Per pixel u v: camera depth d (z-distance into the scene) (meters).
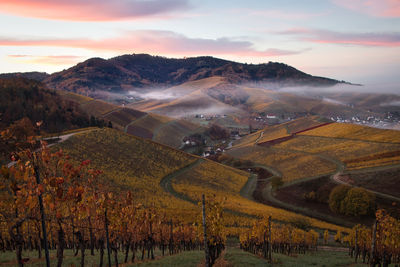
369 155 145.62
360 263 38.50
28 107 156.25
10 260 23.64
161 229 40.16
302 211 110.38
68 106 191.25
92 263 25.48
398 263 37.94
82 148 117.06
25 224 27.08
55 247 34.19
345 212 101.62
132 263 27.59
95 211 21.89
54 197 15.39
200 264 26.25
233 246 58.62
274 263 32.47
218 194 113.94
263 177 159.50
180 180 125.75
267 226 45.66
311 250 61.88
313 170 148.75
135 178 109.19
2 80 186.12
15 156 14.17
